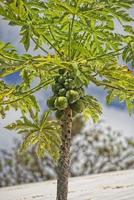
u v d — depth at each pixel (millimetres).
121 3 5184
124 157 24781
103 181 11000
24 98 5949
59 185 5816
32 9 5332
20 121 6051
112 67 5340
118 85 5590
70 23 5512
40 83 5762
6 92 5668
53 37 5648
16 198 9797
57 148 6207
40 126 6121
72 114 5973
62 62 5262
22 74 5523
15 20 5301
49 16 5480
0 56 5312
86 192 9484
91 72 5422
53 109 5844
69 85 5680
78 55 5648
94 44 5707
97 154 24703
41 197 9719
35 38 5836
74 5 5199
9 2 5219
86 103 5832
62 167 5836
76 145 24594
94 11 5242
